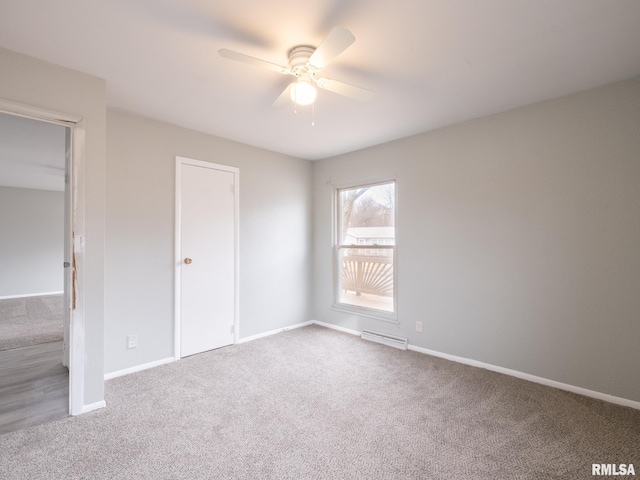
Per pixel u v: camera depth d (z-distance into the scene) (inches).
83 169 85.4
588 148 95.7
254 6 61.4
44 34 70.1
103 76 88.0
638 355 88.2
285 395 96.5
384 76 88.0
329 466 66.3
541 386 102.1
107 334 107.3
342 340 149.6
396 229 142.7
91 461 67.3
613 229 91.7
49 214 264.4
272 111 111.6
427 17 64.3
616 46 74.1
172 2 60.3
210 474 63.9
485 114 114.4
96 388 88.0
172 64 82.1
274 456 69.3
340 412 87.0
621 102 90.5
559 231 100.8
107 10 62.6
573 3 60.4
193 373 111.9
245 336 147.9
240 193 146.1
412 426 80.4
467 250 121.0
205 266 133.3
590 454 69.8
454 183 124.3
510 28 67.8
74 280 84.4
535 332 105.6
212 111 111.6
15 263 249.8
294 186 170.7
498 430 78.7
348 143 147.7
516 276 109.5
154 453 70.0
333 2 60.3
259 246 154.1
